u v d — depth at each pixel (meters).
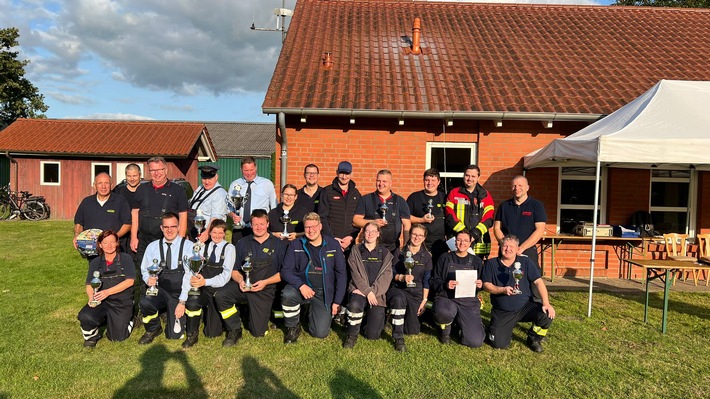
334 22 11.14
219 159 28.11
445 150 8.22
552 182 8.40
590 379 4.10
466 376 4.13
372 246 5.09
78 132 19.52
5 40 30.53
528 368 4.33
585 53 9.95
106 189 5.52
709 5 21.05
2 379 3.96
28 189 18.56
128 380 4.00
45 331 5.16
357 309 4.82
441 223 5.77
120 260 4.91
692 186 8.52
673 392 3.88
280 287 5.54
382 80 8.51
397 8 12.23
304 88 8.13
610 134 5.65
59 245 11.30
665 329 5.27
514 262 4.93
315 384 3.96
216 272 4.96
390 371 4.23
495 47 10.09
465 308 4.97
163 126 20.28
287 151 8.07
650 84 8.62
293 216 5.73
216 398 3.72
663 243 8.12
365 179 8.14
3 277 7.89
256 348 4.78
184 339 5.00
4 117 32.78
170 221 4.94
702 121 5.93
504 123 8.16
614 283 7.88
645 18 11.99
